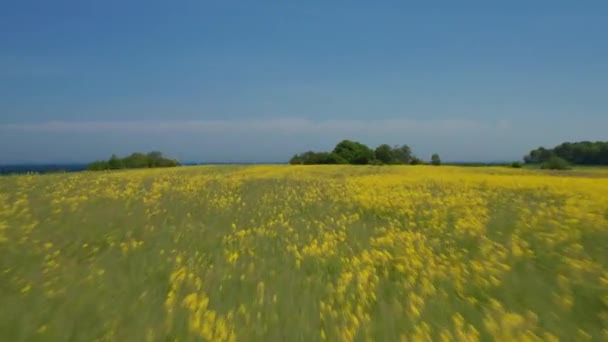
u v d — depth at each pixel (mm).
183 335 4230
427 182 21359
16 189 18375
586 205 11695
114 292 5594
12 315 4703
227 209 13578
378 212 12734
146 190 18984
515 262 6738
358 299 5367
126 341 4164
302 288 5832
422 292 5531
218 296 5480
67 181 22938
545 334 4207
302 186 21266
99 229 9961
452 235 8898
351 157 85438
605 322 4559
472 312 4879
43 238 8883
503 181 21312
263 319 4688
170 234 9633
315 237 9336
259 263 7129
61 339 4191
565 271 6141
